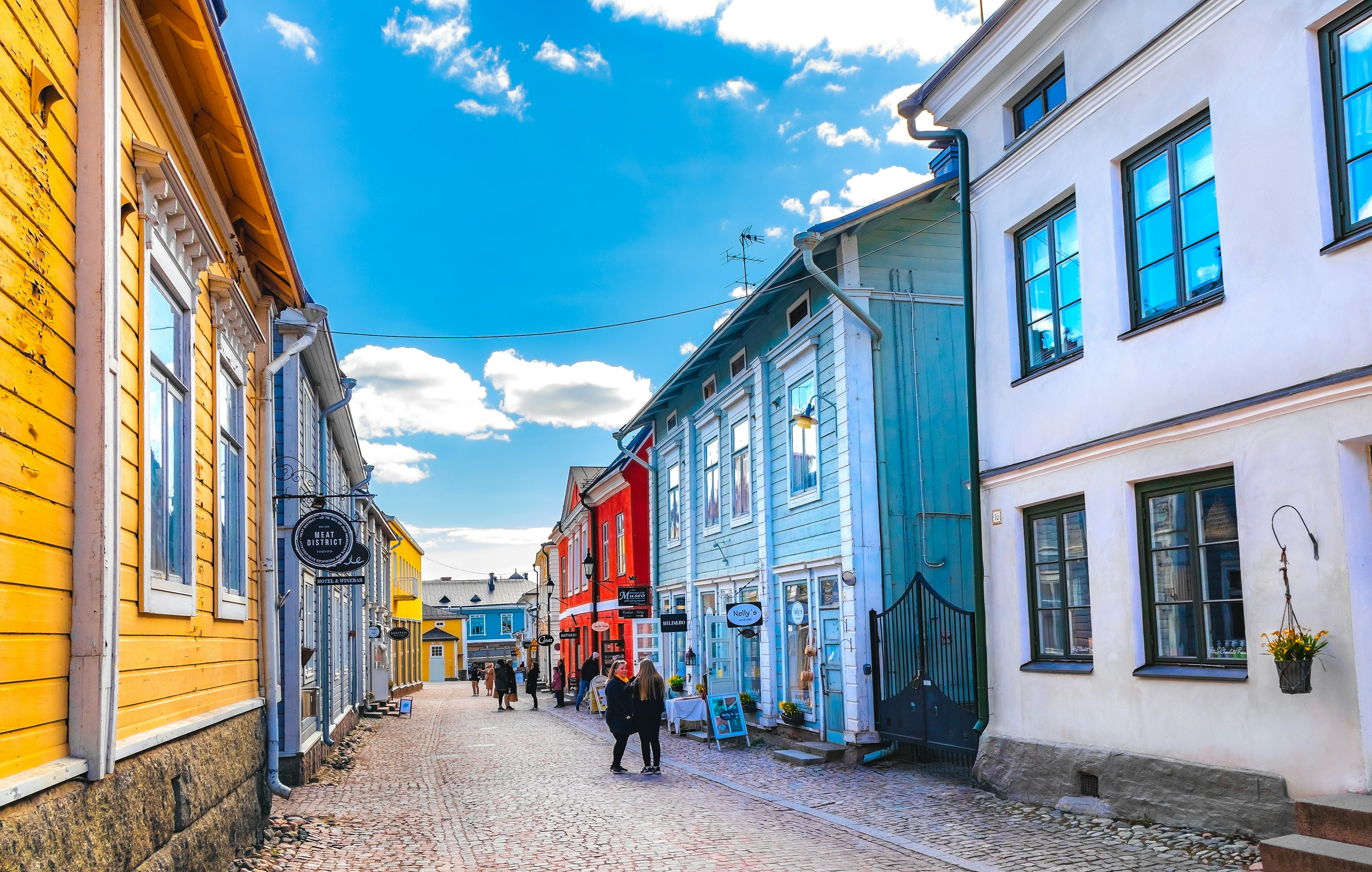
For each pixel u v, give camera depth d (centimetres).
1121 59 945
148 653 600
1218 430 820
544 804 1171
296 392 1427
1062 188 1022
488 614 8450
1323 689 719
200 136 798
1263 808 758
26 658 430
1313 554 732
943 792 1125
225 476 862
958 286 1516
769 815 1053
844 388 1449
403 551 5044
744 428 1912
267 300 1096
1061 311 1042
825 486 1530
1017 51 1084
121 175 561
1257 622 776
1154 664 891
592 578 3253
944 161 1545
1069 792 967
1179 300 881
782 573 1698
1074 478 989
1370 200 713
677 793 1234
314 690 1569
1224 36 827
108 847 491
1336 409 720
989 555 1127
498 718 2800
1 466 405
